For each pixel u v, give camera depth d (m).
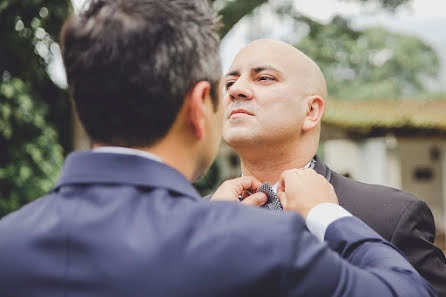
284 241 0.65
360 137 7.41
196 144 0.77
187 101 0.73
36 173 4.36
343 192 1.31
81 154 0.74
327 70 18.03
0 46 4.36
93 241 0.64
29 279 0.64
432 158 11.20
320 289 0.65
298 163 1.30
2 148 4.28
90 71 0.70
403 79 20.80
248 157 1.30
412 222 1.22
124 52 0.69
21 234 0.68
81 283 0.62
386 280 0.70
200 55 0.73
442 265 1.23
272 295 0.63
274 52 1.26
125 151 0.73
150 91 0.69
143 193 0.69
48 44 4.56
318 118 1.30
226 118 1.28
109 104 0.70
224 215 0.68
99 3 0.74
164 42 0.70
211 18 0.77
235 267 0.63
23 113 4.32
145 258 0.62
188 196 0.71
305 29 8.95
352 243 0.80
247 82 1.26
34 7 4.34
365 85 18.86
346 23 9.08
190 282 0.61
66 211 0.68
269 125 1.23
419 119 6.84
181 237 0.64
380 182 9.58
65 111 5.04
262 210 0.71
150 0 0.72
